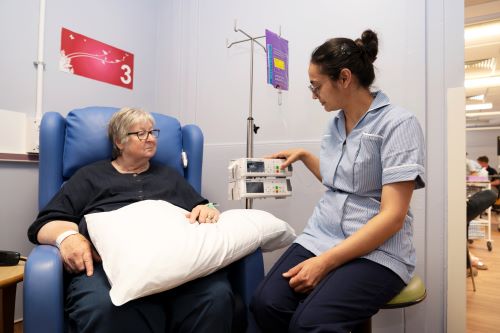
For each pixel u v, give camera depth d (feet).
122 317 2.56
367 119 3.36
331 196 3.65
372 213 3.27
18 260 3.57
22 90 5.29
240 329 3.28
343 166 3.46
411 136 3.00
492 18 8.61
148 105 7.52
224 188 6.67
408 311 4.69
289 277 3.18
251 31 6.41
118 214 3.12
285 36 5.98
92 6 6.31
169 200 4.19
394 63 4.95
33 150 5.29
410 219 3.32
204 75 7.02
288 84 5.76
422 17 4.74
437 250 4.58
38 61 5.45
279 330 3.09
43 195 3.96
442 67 4.62
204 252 2.84
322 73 3.32
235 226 3.39
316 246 3.46
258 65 6.31
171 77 7.48
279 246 3.98
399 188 2.93
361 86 3.37
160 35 7.67
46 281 2.57
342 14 5.42
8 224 5.15
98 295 2.61
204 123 7.00
